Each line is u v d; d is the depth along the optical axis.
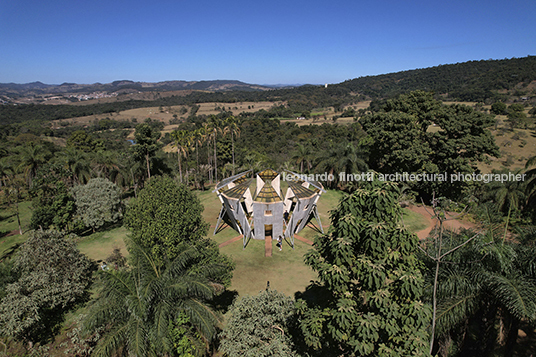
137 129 46.06
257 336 12.97
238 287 21.94
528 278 11.88
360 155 46.16
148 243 17.48
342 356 12.59
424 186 39.03
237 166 61.34
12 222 37.41
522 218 29.83
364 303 12.20
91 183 30.88
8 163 49.06
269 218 28.55
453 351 15.11
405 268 10.98
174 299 12.98
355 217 11.30
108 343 11.24
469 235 14.17
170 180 20.44
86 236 30.98
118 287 12.38
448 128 35.97
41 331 17.42
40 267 18.06
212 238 30.41
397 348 10.02
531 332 16.47
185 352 12.92
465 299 12.16
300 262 25.55
